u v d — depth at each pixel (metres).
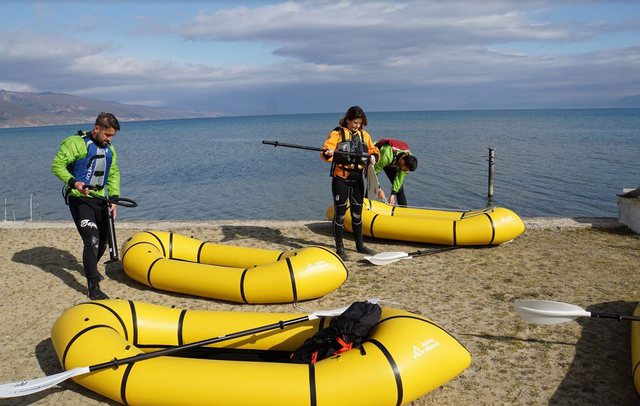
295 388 3.09
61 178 5.12
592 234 7.40
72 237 7.72
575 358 3.97
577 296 5.18
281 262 5.16
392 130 63.34
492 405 3.40
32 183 25.66
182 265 5.43
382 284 5.63
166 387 3.25
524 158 28.19
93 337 3.61
